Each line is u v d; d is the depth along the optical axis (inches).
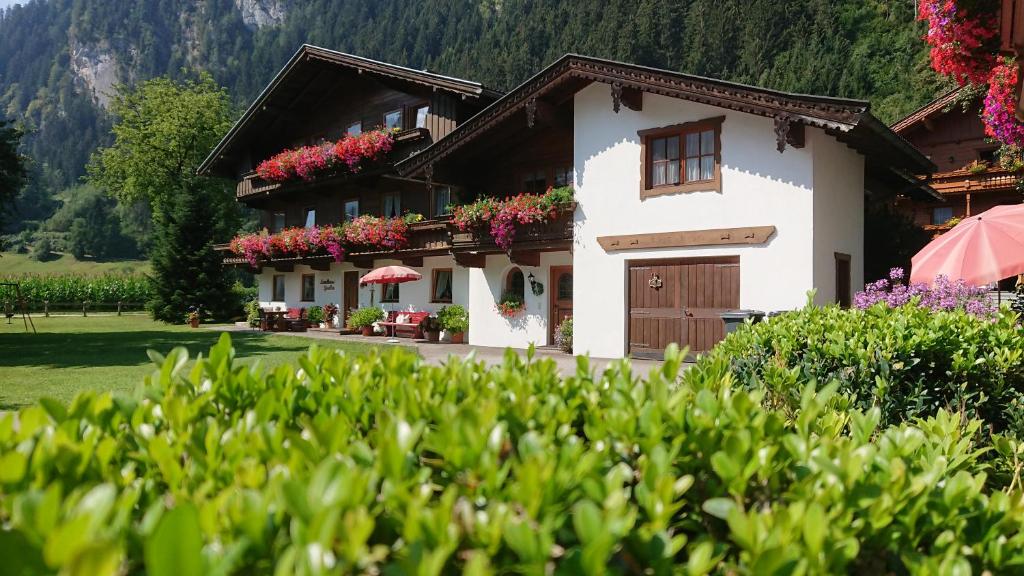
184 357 87.9
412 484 51.1
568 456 55.4
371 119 782.5
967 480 61.0
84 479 53.3
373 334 780.0
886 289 446.6
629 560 46.6
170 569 32.1
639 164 478.0
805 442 65.5
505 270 613.6
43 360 466.0
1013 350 155.5
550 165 582.6
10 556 34.2
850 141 434.3
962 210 934.4
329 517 36.3
